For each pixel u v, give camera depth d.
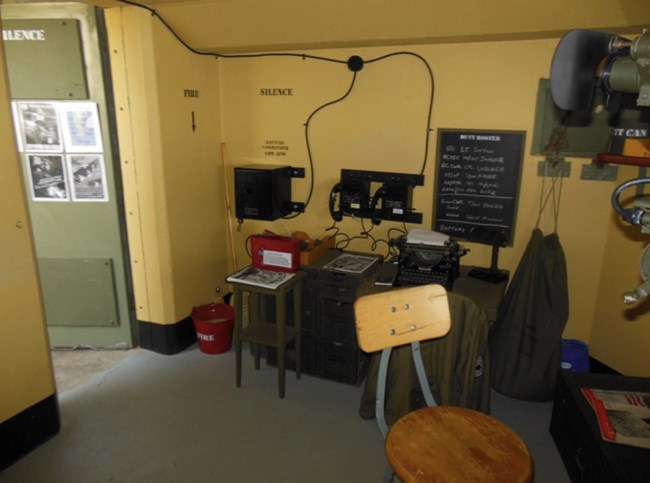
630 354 2.57
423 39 2.62
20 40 2.76
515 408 2.61
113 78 2.82
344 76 3.01
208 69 3.21
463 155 2.84
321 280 2.75
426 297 1.71
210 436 2.39
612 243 2.62
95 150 2.92
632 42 1.29
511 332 2.61
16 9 2.73
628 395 2.09
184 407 2.62
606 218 2.63
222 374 2.96
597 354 2.78
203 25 2.79
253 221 3.50
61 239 3.07
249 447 2.31
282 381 2.68
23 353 2.18
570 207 2.69
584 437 1.99
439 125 2.85
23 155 2.94
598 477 1.84
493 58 2.65
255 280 2.64
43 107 2.86
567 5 2.12
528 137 2.69
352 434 2.41
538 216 2.77
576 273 2.77
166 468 2.17
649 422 1.92
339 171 3.17
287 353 2.98
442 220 2.98
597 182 2.60
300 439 2.37
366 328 1.63
